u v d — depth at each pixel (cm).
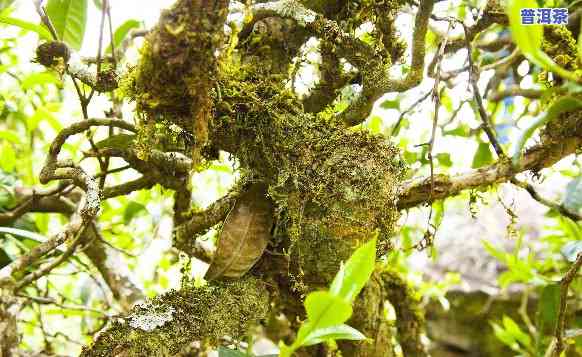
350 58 58
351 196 51
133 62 58
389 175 52
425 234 66
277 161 52
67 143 86
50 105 87
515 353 142
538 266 105
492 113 84
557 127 62
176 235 63
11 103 85
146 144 49
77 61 58
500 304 141
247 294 55
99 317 92
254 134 52
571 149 62
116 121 58
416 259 148
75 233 55
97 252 89
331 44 57
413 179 63
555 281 76
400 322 83
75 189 85
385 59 58
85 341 99
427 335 149
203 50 41
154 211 88
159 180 66
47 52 58
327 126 54
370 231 52
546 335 83
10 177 81
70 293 108
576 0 65
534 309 139
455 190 62
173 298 53
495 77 83
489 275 142
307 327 35
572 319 101
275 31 60
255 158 54
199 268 102
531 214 142
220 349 51
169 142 65
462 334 146
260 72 55
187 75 42
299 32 61
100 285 86
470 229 147
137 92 46
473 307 143
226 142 54
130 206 83
